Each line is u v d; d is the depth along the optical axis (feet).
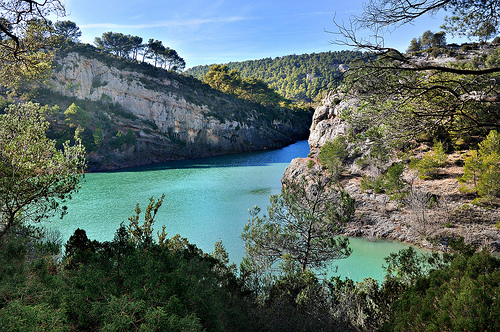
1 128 38.88
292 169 194.49
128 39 439.63
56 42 35.06
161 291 17.34
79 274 18.65
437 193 108.78
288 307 32.17
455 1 20.53
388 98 22.33
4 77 34.47
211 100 443.73
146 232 27.43
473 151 109.09
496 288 14.47
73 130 304.91
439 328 14.56
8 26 29.53
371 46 20.33
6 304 14.32
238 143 432.25
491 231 86.48
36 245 30.42
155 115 379.76
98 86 363.15
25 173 37.83
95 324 15.16
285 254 52.37
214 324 18.35
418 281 21.02
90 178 250.16
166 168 306.35
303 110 606.14
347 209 56.59
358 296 35.50
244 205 151.94
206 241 103.35
